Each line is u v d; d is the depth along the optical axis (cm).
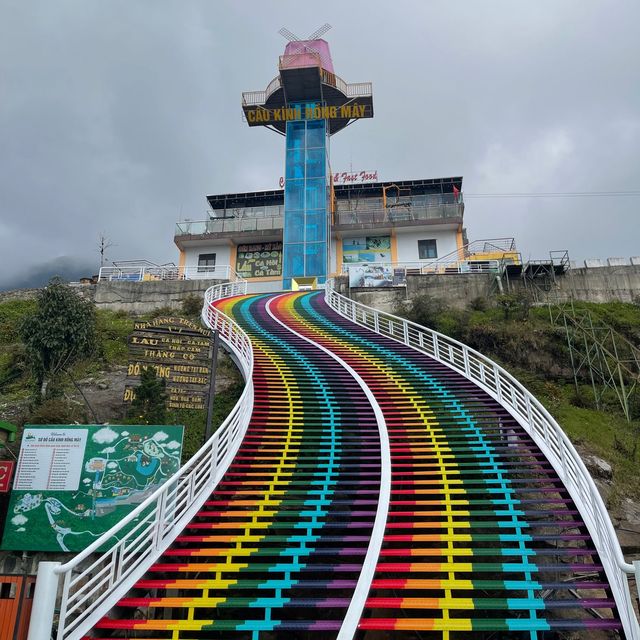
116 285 3195
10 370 2197
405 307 2792
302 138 4150
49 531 1070
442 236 4066
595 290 2845
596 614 937
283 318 2559
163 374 1519
